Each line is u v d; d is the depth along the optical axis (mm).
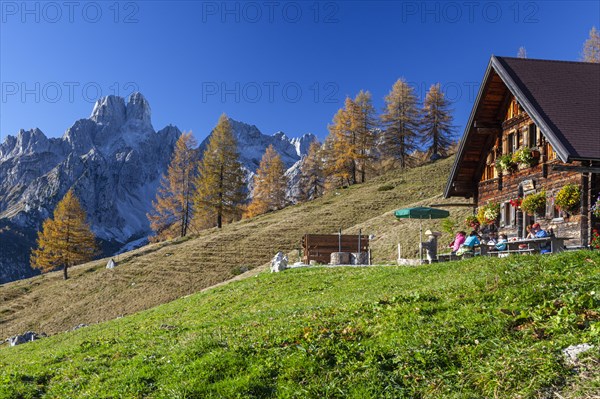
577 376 7246
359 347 9469
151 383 10008
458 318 9875
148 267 62375
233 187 83750
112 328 22953
